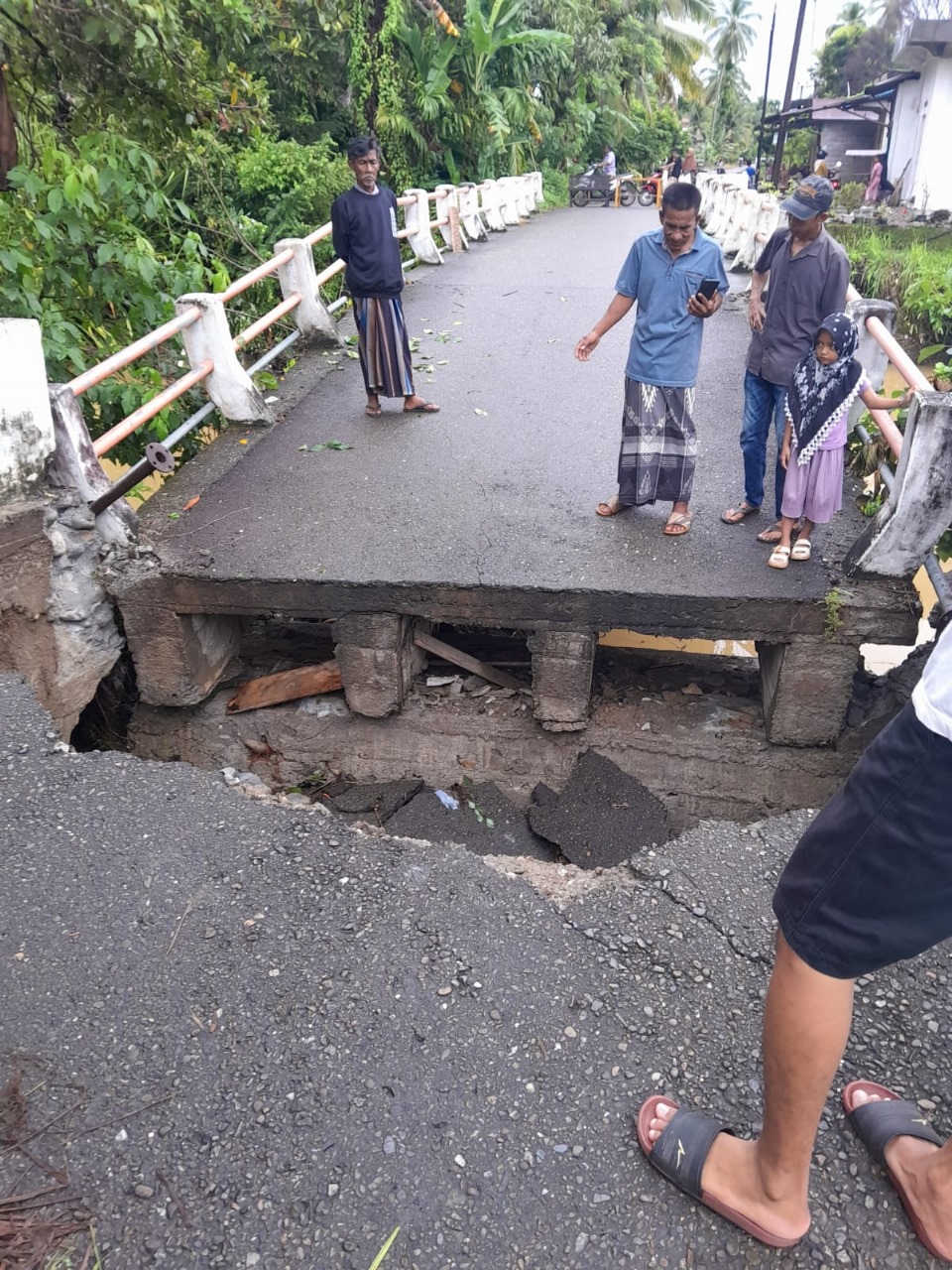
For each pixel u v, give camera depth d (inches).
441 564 181.9
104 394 243.8
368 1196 80.0
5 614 169.3
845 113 951.0
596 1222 78.2
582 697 185.3
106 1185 80.6
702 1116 81.9
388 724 198.2
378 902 110.7
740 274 438.6
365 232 235.0
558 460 230.2
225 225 388.8
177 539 195.9
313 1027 94.9
